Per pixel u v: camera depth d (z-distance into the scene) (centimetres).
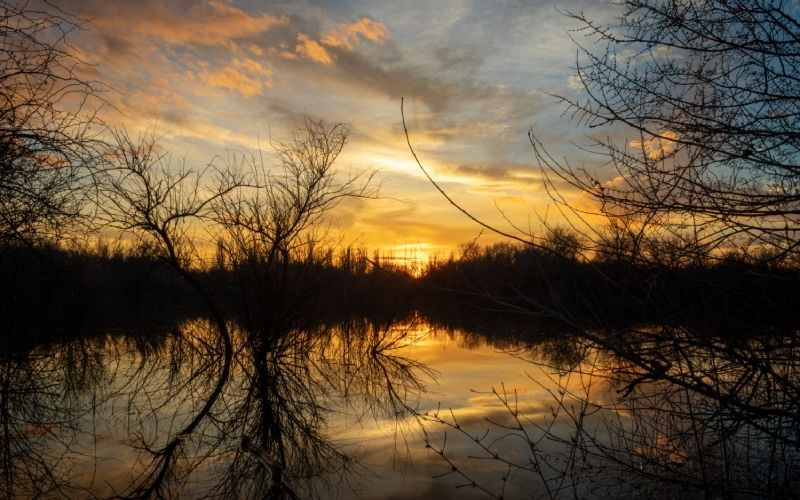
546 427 742
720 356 362
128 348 1814
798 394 341
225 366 1423
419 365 1472
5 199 792
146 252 1647
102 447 739
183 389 1171
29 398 993
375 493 575
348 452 718
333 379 1331
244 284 1655
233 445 761
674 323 360
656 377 329
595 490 523
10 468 650
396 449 718
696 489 462
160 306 2264
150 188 1459
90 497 574
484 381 1184
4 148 751
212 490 596
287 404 1038
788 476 454
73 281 1234
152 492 589
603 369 432
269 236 1605
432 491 571
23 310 1088
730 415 364
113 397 1061
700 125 341
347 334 2186
